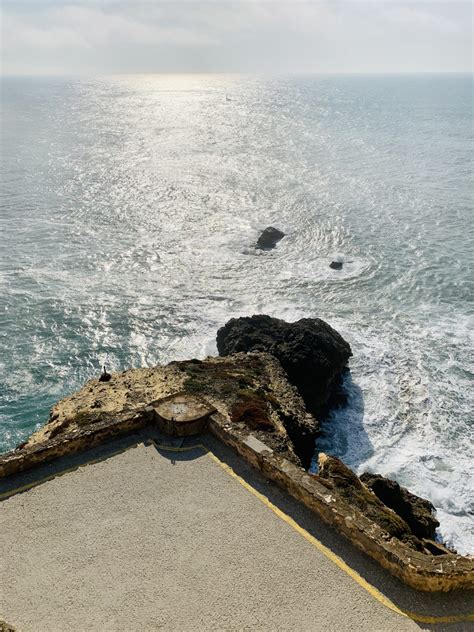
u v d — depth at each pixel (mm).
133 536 10477
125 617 8914
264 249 47500
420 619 8875
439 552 15719
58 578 9594
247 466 12562
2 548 10211
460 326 35219
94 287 40281
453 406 27969
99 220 54031
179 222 53688
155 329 35281
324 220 54000
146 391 22484
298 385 27125
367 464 24375
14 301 37875
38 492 11680
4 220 53406
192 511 11117
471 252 46062
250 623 8797
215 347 33375
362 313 37031
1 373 30375
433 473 23797
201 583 9477
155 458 12867
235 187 65750
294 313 37156
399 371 30859
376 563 9883
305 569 9742
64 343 33469
